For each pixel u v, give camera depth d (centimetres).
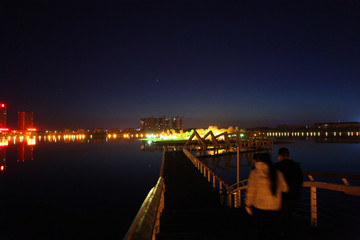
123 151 6994
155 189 469
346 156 4791
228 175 2672
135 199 1983
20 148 8912
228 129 10569
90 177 3003
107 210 1697
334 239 402
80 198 2027
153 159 4869
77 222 1460
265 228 310
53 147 9419
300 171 338
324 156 4825
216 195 1080
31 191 2297
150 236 255
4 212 1650
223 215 625
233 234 427
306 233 432
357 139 12506
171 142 9331
